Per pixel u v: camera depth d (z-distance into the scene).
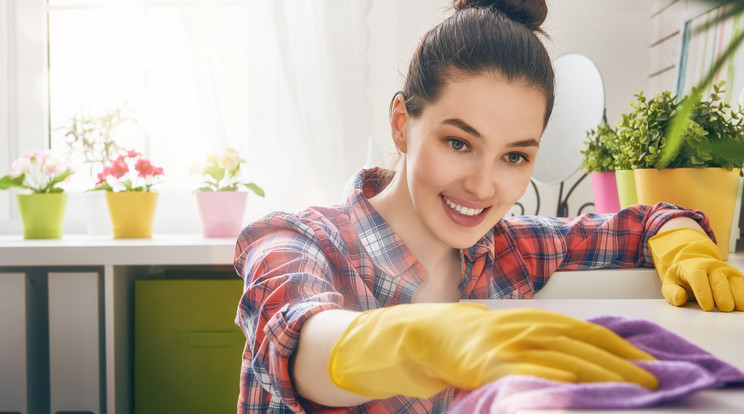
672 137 0.27
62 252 1.45
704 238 0.88
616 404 0.28
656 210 1.00
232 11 1.87
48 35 2.01
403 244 0.79
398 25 1.82
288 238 0.71
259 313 0.58
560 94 1.65
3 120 1.99
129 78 2.00
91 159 2.00
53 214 1.69
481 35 0.70
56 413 1.50
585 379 0.31
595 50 1.89
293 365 0.50
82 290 1.50
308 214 0.78
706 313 0.69
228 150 1.69
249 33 1.85
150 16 1.95
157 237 1.75
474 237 0.75
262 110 1.86
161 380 1.53
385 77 1.84
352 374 0.41
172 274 1.76
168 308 1.54
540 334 0.34
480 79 0.69
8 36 1.98
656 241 0.93
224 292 1.54
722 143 0.29
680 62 1.56
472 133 0.70
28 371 1.51
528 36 0.72
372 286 0.78
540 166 1.67
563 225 1.00
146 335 1.54
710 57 1.39
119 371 1.49
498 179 0.73
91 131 1.94
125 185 1.70
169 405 1.53
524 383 0.29
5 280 1.50
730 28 1.29
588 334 0.35
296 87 1.80
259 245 0.72
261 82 1.86
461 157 0.71
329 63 1.80
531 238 0.95
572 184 1.89
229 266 1.63
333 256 0.72
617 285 0.93
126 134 2.00
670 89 1.71
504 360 0.32
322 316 0.50
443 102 0.70
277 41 1.79
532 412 0.28
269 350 0.54
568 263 0.97
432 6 1.81
